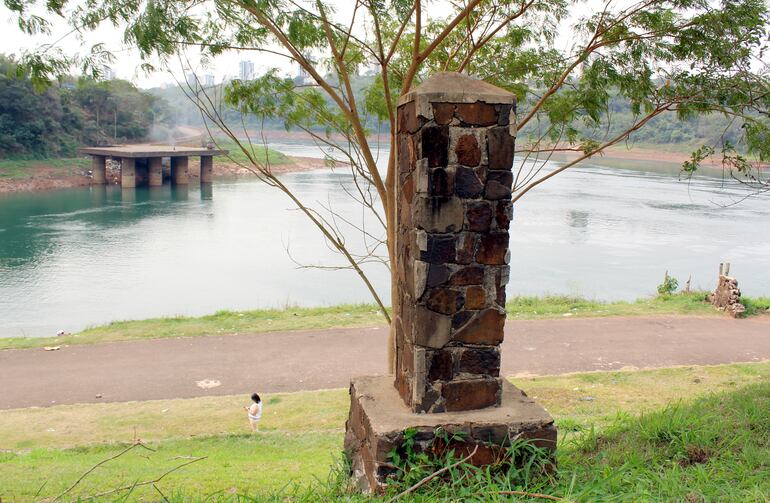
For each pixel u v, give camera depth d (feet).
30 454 32.42
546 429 17.85
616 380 44.50
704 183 224.94
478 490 16.58
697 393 40.98
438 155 17.63
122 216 145.79
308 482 25.31
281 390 44.37
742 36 33.73
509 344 53.26
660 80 39.14
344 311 64.18
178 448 33.60
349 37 35.78
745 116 35.40
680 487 16.40
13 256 103.19
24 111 213.87
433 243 17.85
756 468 18.08
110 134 261.85
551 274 95.81
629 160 317.83
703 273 98.02
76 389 44.32
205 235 123.54
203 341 54.80
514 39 39.45
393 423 17.61
